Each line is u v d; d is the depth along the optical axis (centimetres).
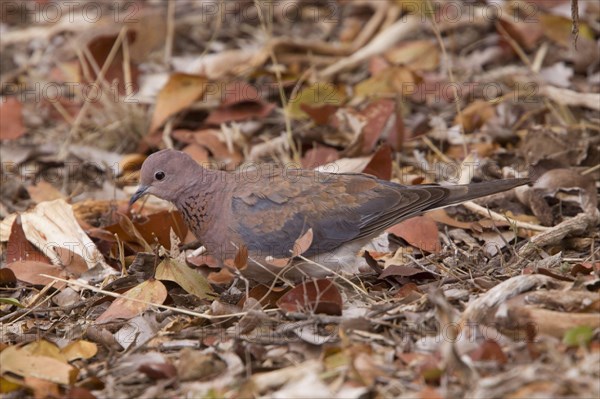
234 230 1018
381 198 1031
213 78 1542
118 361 859
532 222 1155
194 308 980
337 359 799
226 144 1402
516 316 821
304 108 1372
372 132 1312
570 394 721
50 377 812
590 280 883
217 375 816
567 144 1284
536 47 1625
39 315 996
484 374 766
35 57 1733
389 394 754
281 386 775
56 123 1553
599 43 1570
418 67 1538
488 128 1374
